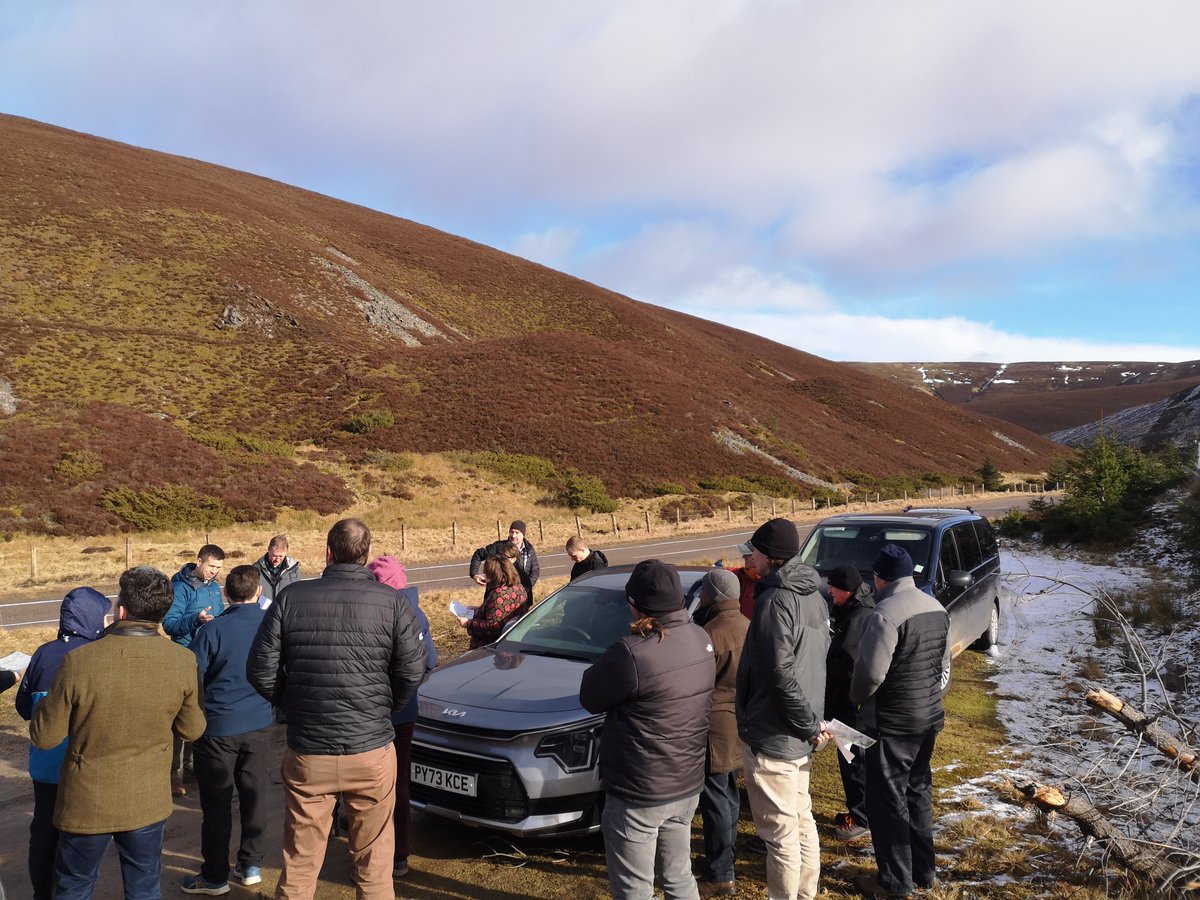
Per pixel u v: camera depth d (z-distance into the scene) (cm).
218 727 397
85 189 6341
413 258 8812
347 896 396
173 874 427
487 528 3033
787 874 353
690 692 312
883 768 384
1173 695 688
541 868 427
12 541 2367
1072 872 406
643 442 4584
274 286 5803
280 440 3903
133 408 3706
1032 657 873
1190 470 1864
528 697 461
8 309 4412
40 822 360
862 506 4247
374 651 330
